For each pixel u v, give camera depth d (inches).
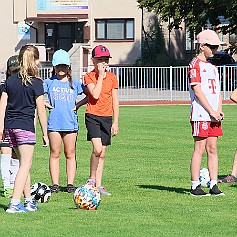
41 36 3570.4
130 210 708.0
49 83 834.2
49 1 3521.2
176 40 3604.8
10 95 689.6
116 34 3523.6
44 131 703.7
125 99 2495.1
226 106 2233.0
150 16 3531.0
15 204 695.1
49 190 761.0
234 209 714.2
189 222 652.1
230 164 1053.2
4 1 3570.4
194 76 773.3
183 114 1950.1
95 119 807.7
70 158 834.2
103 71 800.9
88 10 3516.2
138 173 972.6
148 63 3444.9
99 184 815.7
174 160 1098.1
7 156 796.6
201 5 2933.1
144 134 1451.8
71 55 2832.2
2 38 3592.5
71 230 619.5
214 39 778.2
